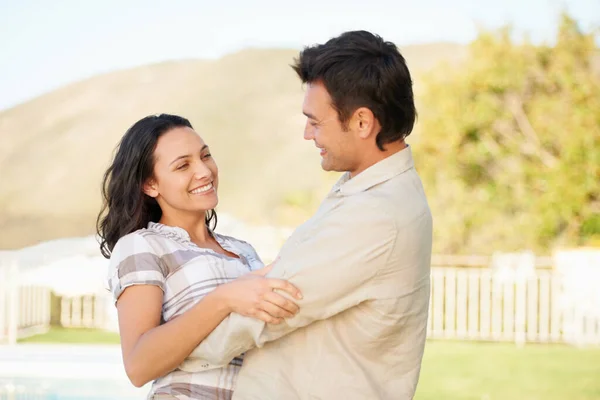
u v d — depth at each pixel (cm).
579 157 1251
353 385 220
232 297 219
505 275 1098
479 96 1288
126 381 818
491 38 1307
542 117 1283
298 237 225
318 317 218
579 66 1295
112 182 265
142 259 244
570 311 1084
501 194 1283
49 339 1097
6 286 1068
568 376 838
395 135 225
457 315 1114
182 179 258
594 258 1083
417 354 231
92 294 1213
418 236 222
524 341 1085
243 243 291
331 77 221
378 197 221
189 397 237
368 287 219
